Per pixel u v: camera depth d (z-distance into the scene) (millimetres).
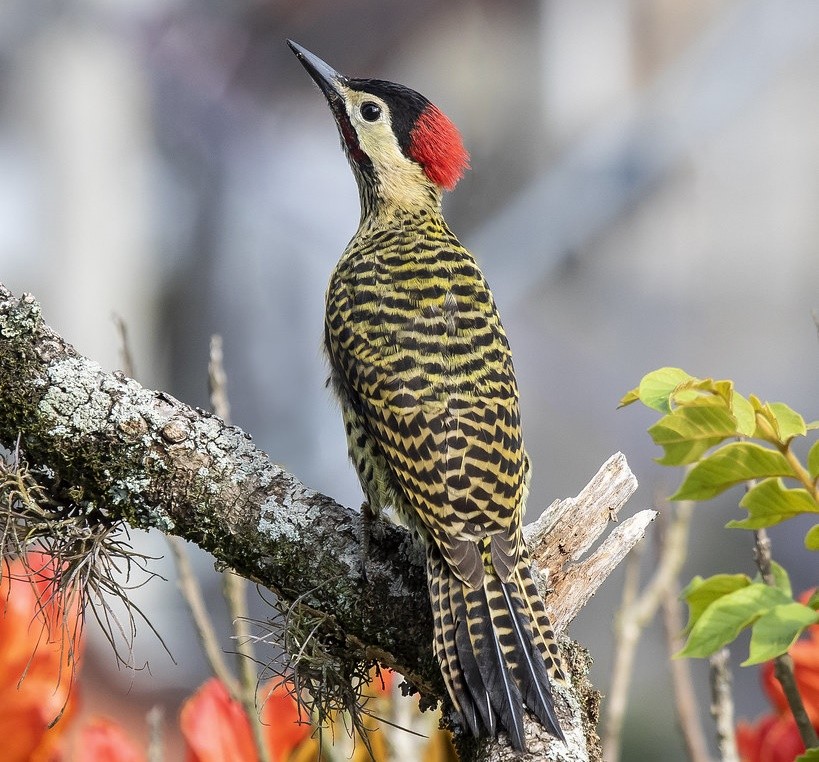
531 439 20203
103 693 13781
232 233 20000
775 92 22688
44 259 19203
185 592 5590
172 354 19969
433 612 5176
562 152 20016
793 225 22688
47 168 19188
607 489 5652
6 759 4703
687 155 21203
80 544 5047
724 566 17891
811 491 4434
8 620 4766
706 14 20266
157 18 19172
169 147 19797
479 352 6367
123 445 5094
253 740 5191
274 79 19797
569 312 21125
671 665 5914
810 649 5129
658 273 21844
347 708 5195
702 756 5805
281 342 19797
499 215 19875
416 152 8109
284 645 5125
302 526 5176
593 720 5125
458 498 5688
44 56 19094
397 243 7277
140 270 19688
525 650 4996
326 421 18859
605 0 20312
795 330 22547
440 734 5363
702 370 21953
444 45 20281
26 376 5051
